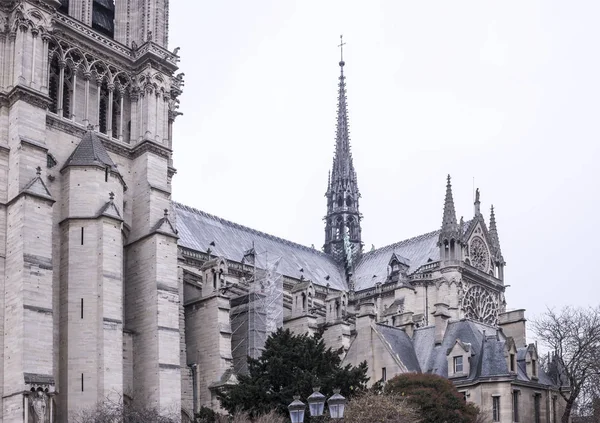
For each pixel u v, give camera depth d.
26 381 64.88
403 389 67.19
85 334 71.44
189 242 110.00
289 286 121.12
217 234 118.12
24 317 66.50
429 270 126.69
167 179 85.31
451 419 66.00
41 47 75.56
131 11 89.19
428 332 84.62
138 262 80.75
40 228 69.81
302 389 60.94
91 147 78.00
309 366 63.56
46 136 77.00
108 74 84.56
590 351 87.12
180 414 76.56
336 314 99.00
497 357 76.38
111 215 74.62
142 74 85.81
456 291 122.62
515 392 75.75
